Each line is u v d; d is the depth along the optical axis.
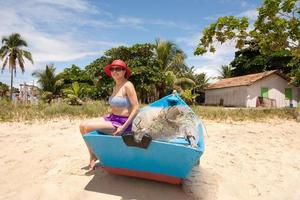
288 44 15.23
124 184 4.26
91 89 29.47
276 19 14.68
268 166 5.82
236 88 36.06
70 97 22.56
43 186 4.24
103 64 27.19
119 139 3.91
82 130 4.55
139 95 32.03
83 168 4.90
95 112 12.95
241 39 14.84
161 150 3.83
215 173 5.16
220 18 14.47
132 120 4.29
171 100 5.04
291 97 34.84
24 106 15.65
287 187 4.87
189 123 4.49
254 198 4.41
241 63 45.00
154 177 4.18
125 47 28.53
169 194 4.08
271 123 11.60
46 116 11.71
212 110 15.23
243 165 5.78
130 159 4.06
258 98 34.00
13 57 44.50
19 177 4.74
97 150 4.14
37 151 6.14
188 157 3.84
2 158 5.70
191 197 4.09
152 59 29.89
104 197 3.94
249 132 9.17
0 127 9.20
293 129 10.19
